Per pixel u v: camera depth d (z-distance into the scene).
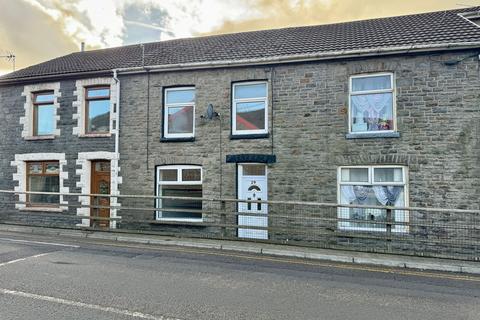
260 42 13.04
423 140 9.59
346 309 4.91
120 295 5.27
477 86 9.30
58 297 5.12
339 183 10.25
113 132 12.27
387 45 9.92
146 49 15.03
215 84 11.45
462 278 6.75
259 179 11.06
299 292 5.62
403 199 9.78
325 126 10.38
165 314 4.57
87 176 12.48
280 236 10.53
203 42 14.73
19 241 9.52
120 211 12.01
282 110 10.77
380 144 9.88
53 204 11.75
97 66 13.11
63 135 12.84
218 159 11.24
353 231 9.62
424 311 4.89
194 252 8.58
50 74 12.98
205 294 5.40
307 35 13.09
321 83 10.49
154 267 7.00
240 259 7.92
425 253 8.39
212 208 11.17
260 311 4.75
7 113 13.70
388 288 5.96
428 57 9.69
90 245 9.17
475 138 9.25
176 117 12.05
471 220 9.12
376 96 10.23
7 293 5.27
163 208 10.94
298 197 10.47
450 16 12.28
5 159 13.58
